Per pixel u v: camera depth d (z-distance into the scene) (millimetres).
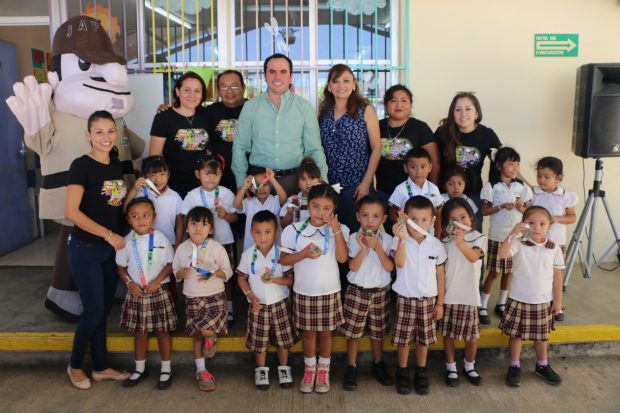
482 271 4242
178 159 3723
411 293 3170
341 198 3670
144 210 3191
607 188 4930
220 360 3592
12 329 3691
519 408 3078
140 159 4395
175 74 4715
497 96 4742
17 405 3145
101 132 3080
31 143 3494
